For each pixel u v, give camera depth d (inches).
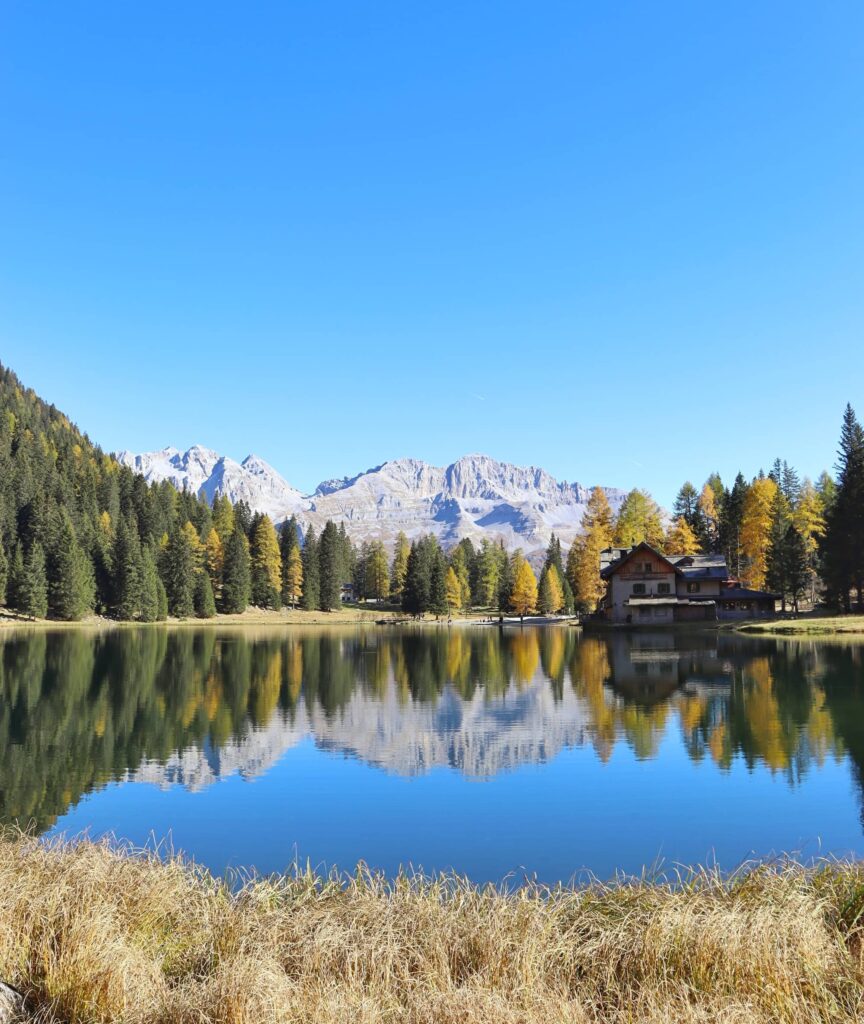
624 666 1775.3
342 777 805.9
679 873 481.7
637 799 705.0
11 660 2110.0
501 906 378.0
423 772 822.5
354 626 4783.5
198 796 740.0
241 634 3671.3
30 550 4532.5
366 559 7126.0
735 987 307.6
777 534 3353.8
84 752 928.3
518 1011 287.7
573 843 595.2
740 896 386.6
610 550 3764.8
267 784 781.3
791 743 910.4
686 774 788.0
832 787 729.6
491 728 1058.1
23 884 381.7
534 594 5211.6
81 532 5231.3
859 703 1165.7
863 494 2822.3
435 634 3590.1
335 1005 287.6
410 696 1379.2
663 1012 289.0
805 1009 291.3
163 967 339.9
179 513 6761.8
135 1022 289.3
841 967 314.7
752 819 642.8
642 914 367.6
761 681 1428.4
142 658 2208.4
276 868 547.2
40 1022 290.7
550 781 775.1
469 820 655.8
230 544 5561.0
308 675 1749.5
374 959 323.6
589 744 939.3
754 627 2719.0
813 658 1793.8
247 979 298.4
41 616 4320.9
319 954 329.7
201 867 509.0
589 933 356.2
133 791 757.3
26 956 328.2
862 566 2810.0
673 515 4603.8
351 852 584.4
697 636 2657.5
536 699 1309.1
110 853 456.8
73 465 6884.8
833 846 577.0
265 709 1244.5
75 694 1421.0
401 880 435.8
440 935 346.3
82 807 706.2
